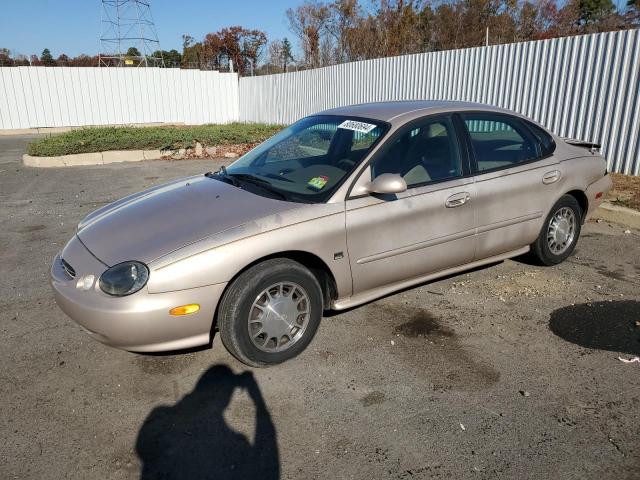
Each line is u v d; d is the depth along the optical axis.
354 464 2.61
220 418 2.98
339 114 4.56
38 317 4.25
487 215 4.32
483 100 10.81
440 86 11.82
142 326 3.04
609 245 5.82
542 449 2.70
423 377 3.34
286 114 18.97
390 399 3.12
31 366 3.53
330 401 3.12
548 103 9.54
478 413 2.99
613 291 4.58
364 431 2.85
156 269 3.05
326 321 4.09
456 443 2.75
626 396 3.12
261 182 3.99
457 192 4.10
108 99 21.59
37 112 20.84
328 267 3.57
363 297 3.88
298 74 17.67
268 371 3.44
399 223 3.81
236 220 3.37
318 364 3.50
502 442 2.75
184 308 3.09
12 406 3.11
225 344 3.36
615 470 2.55
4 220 7.28
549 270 5.08
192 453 2.71
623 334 3.84
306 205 3.54
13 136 20.00
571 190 4.96
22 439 2.82
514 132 4.68
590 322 4.03
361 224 3.64
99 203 8.30
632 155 8.34
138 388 3.28
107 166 12.27
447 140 4.22
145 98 22.05
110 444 2.79
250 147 14.31
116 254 3.26
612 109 8.53
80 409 3.08
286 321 3.45
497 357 3.56
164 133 14.38
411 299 4.47
